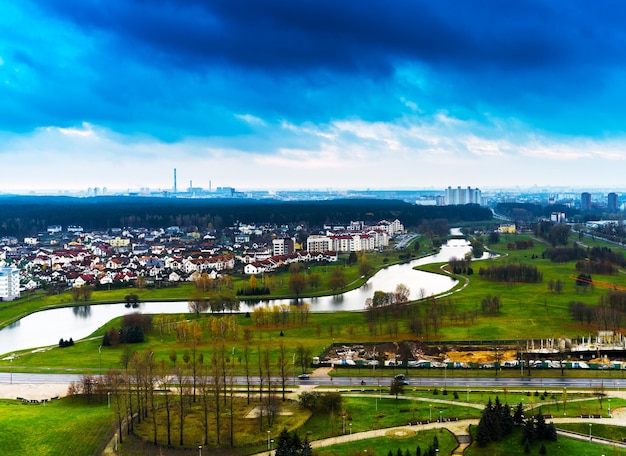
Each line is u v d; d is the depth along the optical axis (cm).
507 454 19250
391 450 19850
